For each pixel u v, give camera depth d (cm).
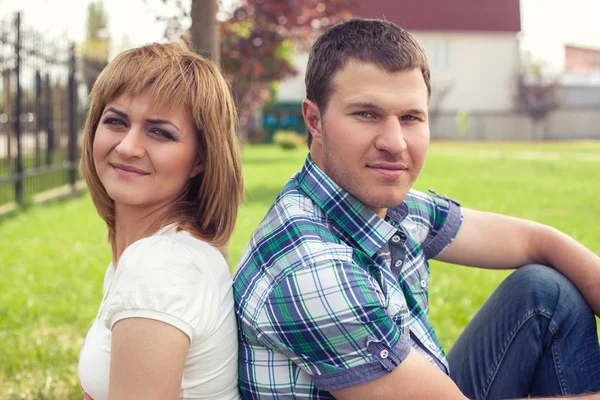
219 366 160
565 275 213
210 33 305
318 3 591
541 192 1200
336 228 168
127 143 164
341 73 166
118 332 145
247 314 161
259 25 614
